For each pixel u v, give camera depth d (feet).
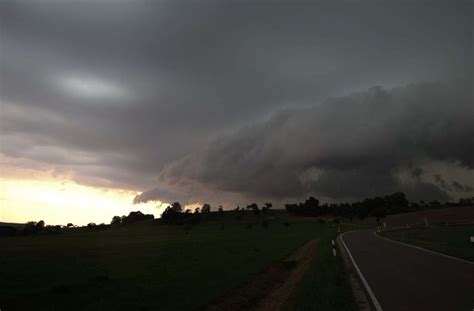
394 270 56.75
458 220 343.26
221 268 73.97
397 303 34.78
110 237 335.47
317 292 40.68
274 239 195.21
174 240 230.89
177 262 89.92
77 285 57.57
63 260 108.88
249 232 318.24
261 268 72.84
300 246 141.08
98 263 95.66
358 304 36.14
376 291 40.75
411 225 319.68
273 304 45.09
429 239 128.88
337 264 66.13
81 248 175.22
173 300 44.86
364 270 58.03
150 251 136.87
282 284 61.77
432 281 45.55
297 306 36.29
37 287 58.13
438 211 453.58
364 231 243.19
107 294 49.85
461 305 32.73
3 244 232.53
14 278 68.95
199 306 41.65
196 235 302.86
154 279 61.72
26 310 43.16
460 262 63.26
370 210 475.72
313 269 61.31
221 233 321.73
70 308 43.32
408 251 87.66
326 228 354.95
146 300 45.32
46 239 329.11
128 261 98.68
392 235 171.94
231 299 47.11
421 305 33.50
